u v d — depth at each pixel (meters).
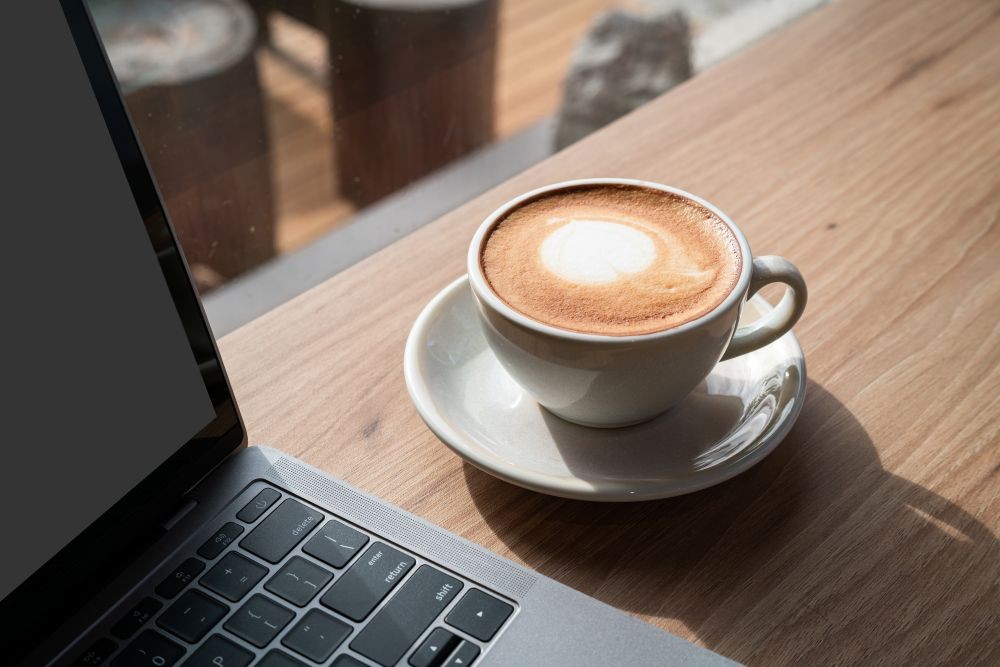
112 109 0.40
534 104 1.77
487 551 0.44
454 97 1.68
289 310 0.61
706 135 0.78
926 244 0.66
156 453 0.44
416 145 1.56
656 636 0.41
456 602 0.42
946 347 0.58
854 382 0.55
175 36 1.49
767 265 0.49
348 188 1.44
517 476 0.46
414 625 0.41
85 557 0.41
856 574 0.45
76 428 0.40
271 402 0.55
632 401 0.48
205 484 0.47
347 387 0.56
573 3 2.14
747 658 0.42
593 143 0.77
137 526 0.44
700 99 0.82
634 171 0.74
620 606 0.44
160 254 0.43
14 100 0.36
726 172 0.73
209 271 1.19
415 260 0.65
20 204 0.37
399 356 0.58
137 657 0.40
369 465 0.51
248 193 1.34
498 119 1.72
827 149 0.75
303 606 0.42
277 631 0.41
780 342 0.55
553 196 0.54
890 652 0.42
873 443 0.52
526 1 2.14
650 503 0.49
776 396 0.51
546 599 0.42
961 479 0.50
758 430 0.50
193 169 1.33
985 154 0.74
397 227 1.38
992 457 0.51
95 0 1.44
